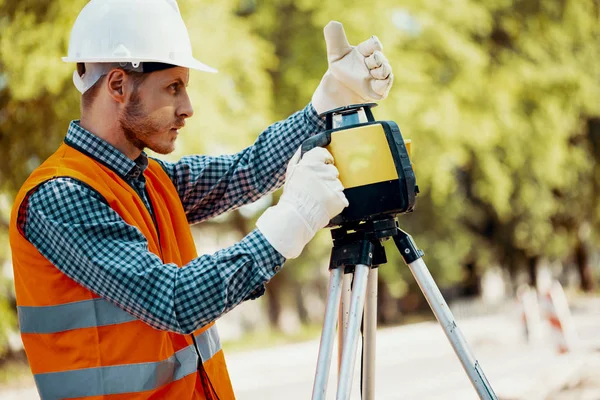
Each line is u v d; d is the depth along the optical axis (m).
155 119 1.90
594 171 18.55
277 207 1.74
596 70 15.88
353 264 1.73
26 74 10.10
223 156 2.34
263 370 10.34
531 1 15.85
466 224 19.41
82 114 1.95
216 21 11.43
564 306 7.96
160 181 2.10
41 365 1.85
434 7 13.15
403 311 21.75
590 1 16.22
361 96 2.13
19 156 12.16
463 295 22.02
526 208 17.34
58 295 1.81
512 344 10.17
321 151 1.74
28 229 1.81
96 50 1.89
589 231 20.58
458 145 13.41
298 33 13.91
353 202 1.73
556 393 5.36
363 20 12.29
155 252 1.89
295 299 19.23
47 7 10.49
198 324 1.70
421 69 13.02
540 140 15.12
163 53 1.89
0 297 11.77
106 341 1.80
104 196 1.82
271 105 12.98
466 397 6.08
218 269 1.70
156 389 1.83
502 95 14.23
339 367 1.84
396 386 7.75
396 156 1.74
